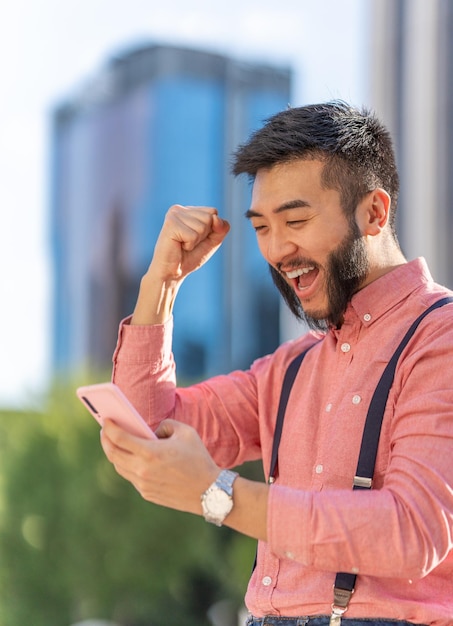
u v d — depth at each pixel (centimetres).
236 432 224
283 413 207
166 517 709
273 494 168
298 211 190
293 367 211
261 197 193
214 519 169
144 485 171
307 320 208
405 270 199
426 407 173
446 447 170
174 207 219
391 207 203
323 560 166
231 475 171
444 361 179
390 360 189
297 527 166
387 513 165
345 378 195
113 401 167
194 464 170
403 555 163
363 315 196
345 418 189
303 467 195
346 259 192
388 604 176
